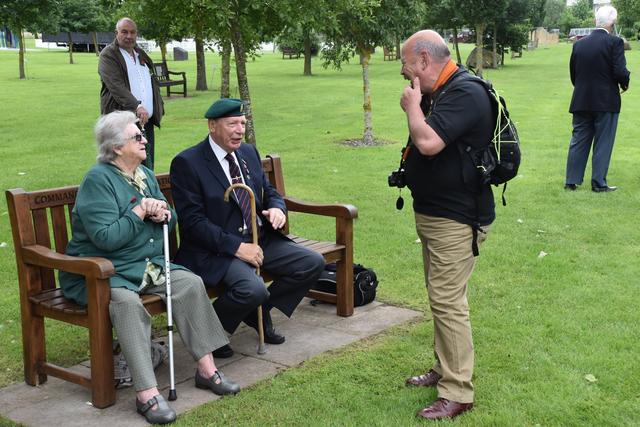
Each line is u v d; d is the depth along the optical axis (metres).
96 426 3.66
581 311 5.09
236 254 4.40
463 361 3.73
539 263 6.18
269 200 4.89
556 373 4.13
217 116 4.45
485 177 3.61
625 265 6.10
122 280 3.90
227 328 4.43
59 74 32.38
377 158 11.49
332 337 4.80
